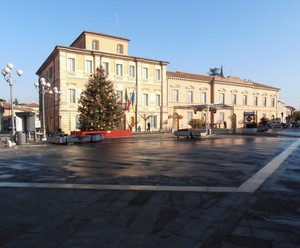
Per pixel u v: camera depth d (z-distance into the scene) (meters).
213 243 3.63
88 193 6.21
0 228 4.24
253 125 35.25
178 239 3.76
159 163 10.40
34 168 9.74
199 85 54.28
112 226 4.24
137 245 3.59
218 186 6.64
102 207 5.18
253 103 64.56
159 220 4.46
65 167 9.83
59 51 37.78
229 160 10.95
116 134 29.69
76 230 4.11
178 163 10.34
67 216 4.72
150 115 46.00
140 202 5.45
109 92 30.75
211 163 10.23
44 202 5.58
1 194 6.26
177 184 6.91
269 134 31.42
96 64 40.47
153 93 46.62
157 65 46.94
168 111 49.72
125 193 6.14
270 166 9.41
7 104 67.62
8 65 20.16
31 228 4.22
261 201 5.41
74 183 7.25
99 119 29.70
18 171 9.18
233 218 4.51
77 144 20.23
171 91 50.25
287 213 4.73
